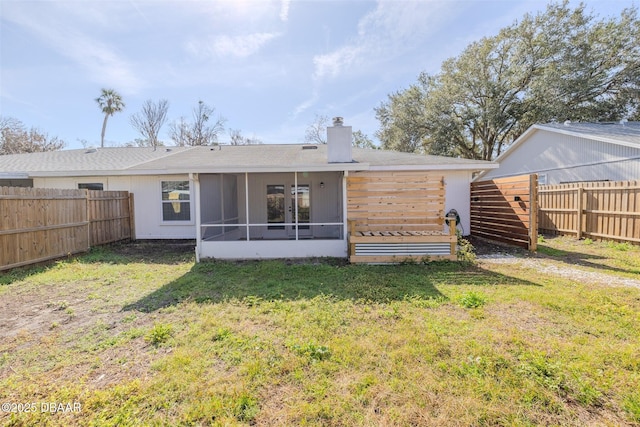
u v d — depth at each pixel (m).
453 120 20.89
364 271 5.89
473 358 2.70
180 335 3.29
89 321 3.73
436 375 2.50
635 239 7.33
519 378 2.41
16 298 4.57
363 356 2.79
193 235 10.92
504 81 20.19
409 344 2.98
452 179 10.30
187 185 10.95
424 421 2.03
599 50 17.84
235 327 3.46
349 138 7.30
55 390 2.42
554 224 9.76
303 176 10.94
